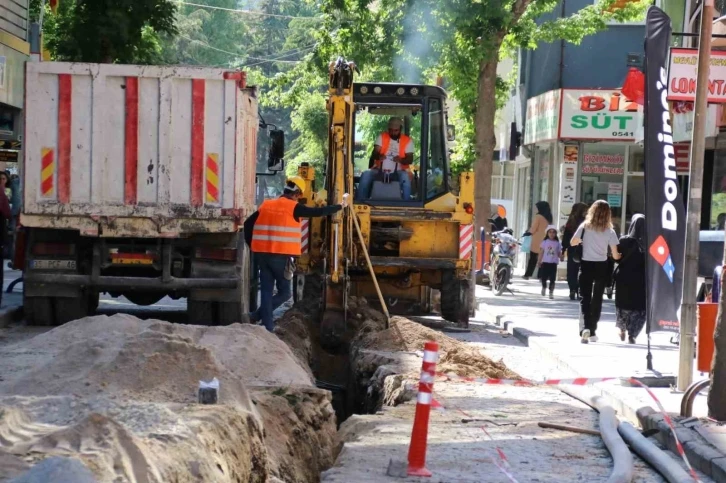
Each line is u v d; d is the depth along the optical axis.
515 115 86.69
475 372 27.34
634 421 22.06
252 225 33.03
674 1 58.06
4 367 22.11
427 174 39.41
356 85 39.22
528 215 83.25
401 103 39.34
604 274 34.75
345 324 33.81
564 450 18.97
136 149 33.44
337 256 33.44
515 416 22.02
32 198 33.38
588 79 72.88
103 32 58.59
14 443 11.98
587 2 73.56
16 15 59.50
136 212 33.38
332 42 64.81
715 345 20.47
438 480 16.44
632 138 67.25
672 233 25.77
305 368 28.19
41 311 34.41
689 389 21.11
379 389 26.28
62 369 18.05
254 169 39.00
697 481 16.41
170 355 17.84
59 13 67.44
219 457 13.88
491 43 58.44
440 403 23.14
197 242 34.34
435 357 16.73
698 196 24.55
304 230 38.44
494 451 18.64
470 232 38.53
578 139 67.88
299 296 45.72
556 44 73.62
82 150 33.44
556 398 24.42
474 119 60.91
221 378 17.61
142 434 13.18
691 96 36.50
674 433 19.02
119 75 33.28
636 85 53.19
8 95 56.84
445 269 39.09
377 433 19.89
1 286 38.16
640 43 72.69
